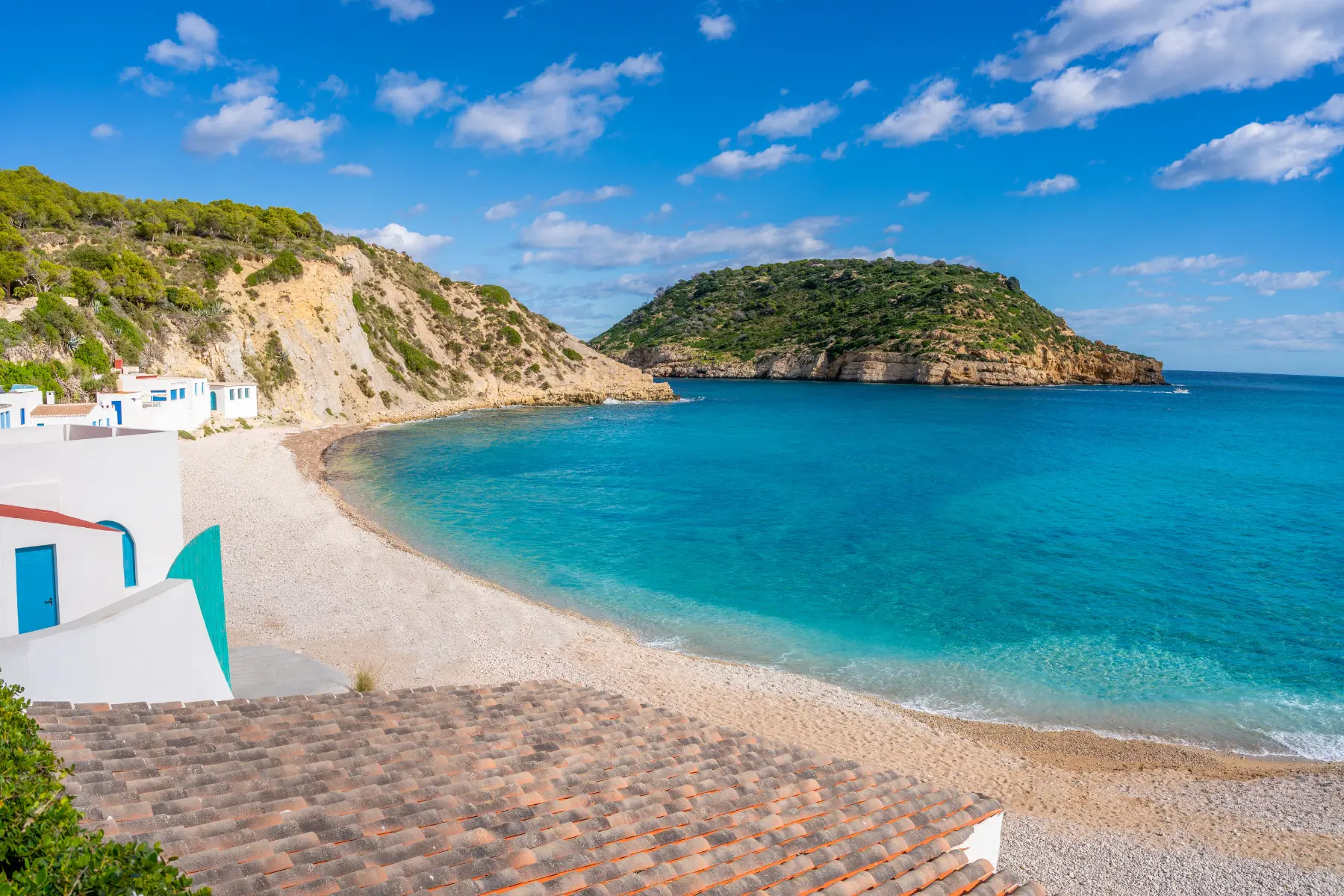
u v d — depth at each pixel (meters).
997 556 34.25
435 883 5.92
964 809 9.34
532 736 10.44
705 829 7.77
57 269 53.97
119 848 4.40
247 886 5.41
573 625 24.92
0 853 4.55
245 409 61.81
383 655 21.58
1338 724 19.53
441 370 99.12
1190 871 13.57
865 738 18.31
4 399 26.53
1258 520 41.72
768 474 54.97
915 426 88.19
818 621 26.30
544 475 53.09
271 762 8.10
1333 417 113.06
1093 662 23.20
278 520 35.16
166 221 77.75
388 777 8.02
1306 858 13.89
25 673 8.85
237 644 21.75
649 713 12.56
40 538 12.32
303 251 80.62
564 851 6.79
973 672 22.47
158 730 8.50
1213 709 20.36
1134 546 36.16
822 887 7.12
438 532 36.97
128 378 47.06
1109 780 16.78
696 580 30.50
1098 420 97.88
